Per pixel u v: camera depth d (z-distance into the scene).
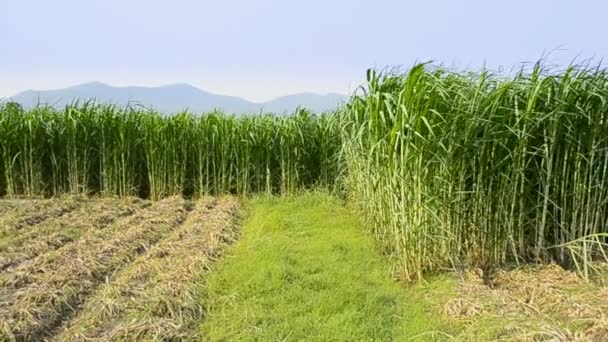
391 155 3.68
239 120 8.32
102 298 3.32
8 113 7.87
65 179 8.03
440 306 3.20
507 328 2.65
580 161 3.98
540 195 4.06
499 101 3.78
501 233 3.98
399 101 3.59
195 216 6.35
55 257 4.30
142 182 8.38
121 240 4.80
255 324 3.04
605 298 3.08
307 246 4.85
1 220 5.86
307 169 8.42
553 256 4.18
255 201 7.67
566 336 2.50
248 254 4.52
